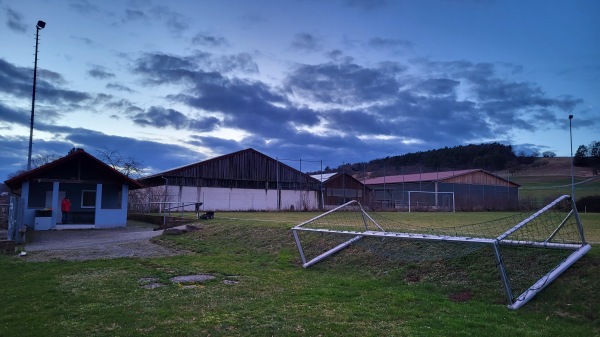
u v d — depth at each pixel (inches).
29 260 585.3
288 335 273.1
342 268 516.7
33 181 1027.3
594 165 3897.6
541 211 385.7
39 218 1008.9
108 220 1083.3
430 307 346.9
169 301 359.3
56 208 1034.7
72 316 311.9
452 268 436.1
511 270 398.6
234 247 697.6
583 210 1894.7
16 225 746.2
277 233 705.6
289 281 457.4
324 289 411.2
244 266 560.1
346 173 2292.1
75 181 1056.2
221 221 923.4
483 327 293.9
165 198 1685.5
